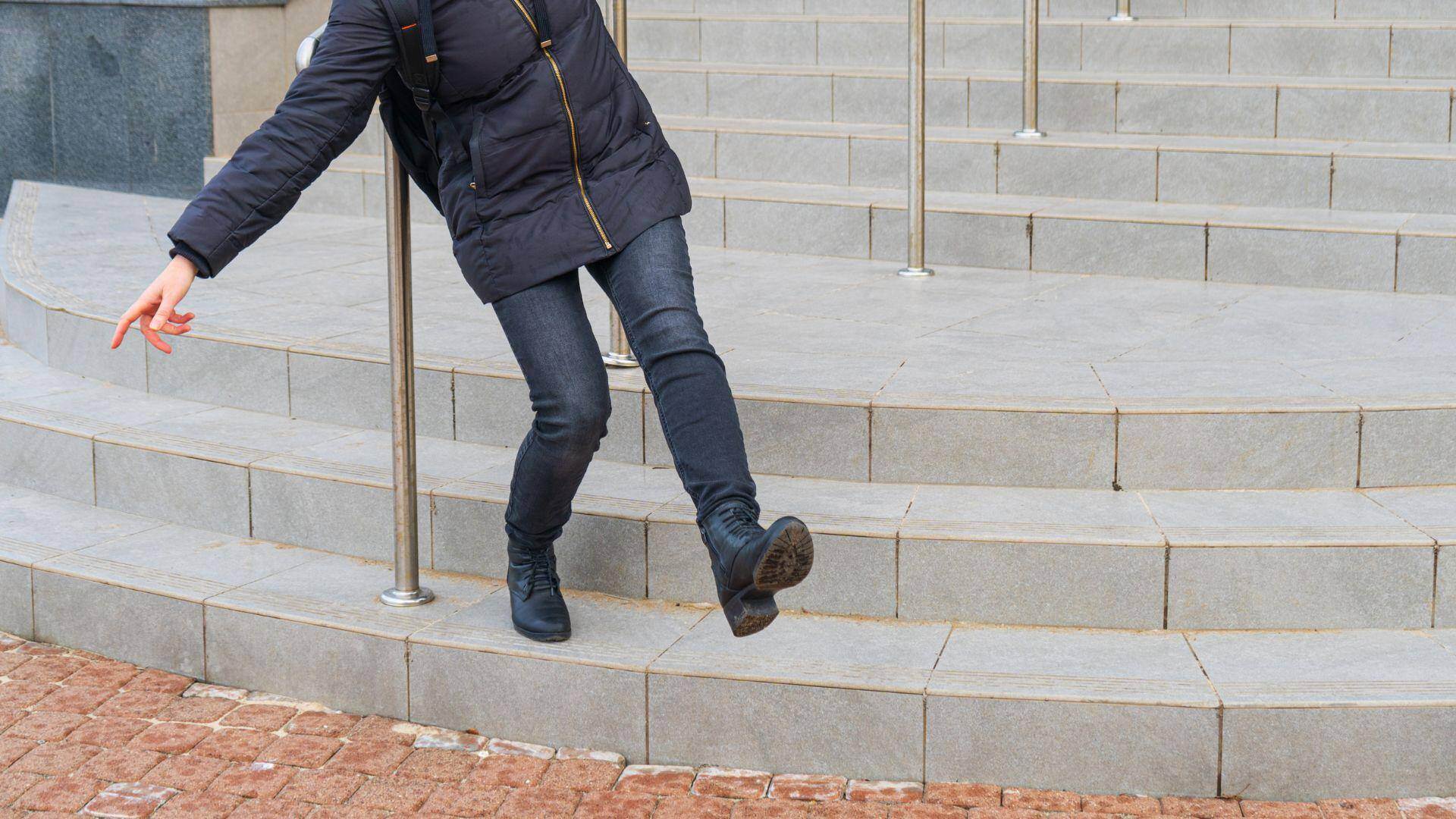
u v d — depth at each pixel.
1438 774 2.83
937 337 4.25
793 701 2.96
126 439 4.02
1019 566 3.19
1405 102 5.51
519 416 3.89
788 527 2.45
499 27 2.72
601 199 2.79
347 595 3.42
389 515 3.62
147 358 4.53
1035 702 2.87
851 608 3.28
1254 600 3.16
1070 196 5.62
